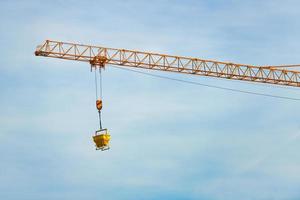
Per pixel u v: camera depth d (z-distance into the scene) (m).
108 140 177.50
